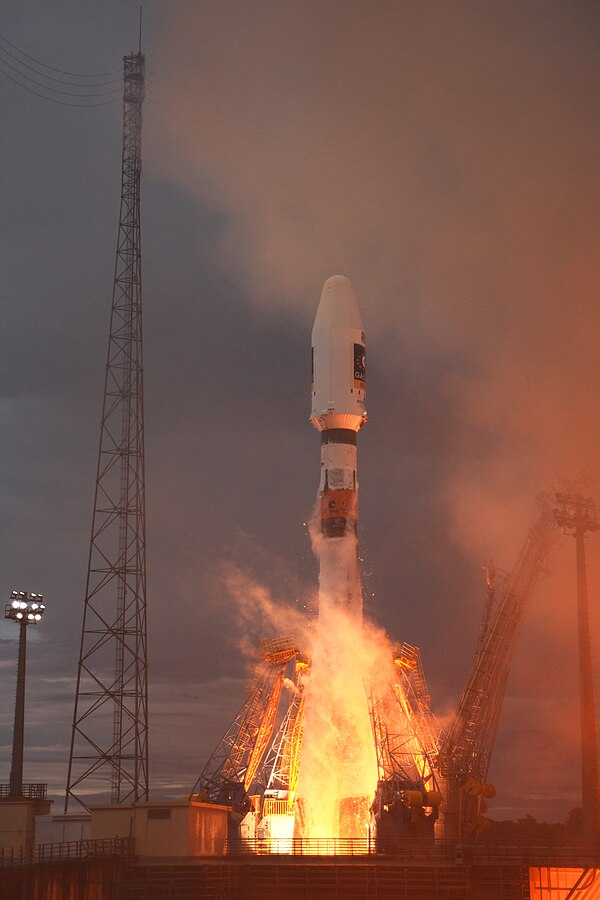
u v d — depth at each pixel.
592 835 97.75
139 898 85.62
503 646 108.75
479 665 108.25
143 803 91.38
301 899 89.69
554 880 95.75
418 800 99.44
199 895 85.25
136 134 119.31
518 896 90.44
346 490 111.94
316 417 112.81
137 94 120.00
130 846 90.25
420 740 107.38
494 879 90.88
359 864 90.50
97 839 88.12
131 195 118.19
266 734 112.56
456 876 89.88
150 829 90.88
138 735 107.75
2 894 66.50
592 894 94.69
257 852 98.56
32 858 80.56
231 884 88.19
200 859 90.00
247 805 107.25
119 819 91.38
